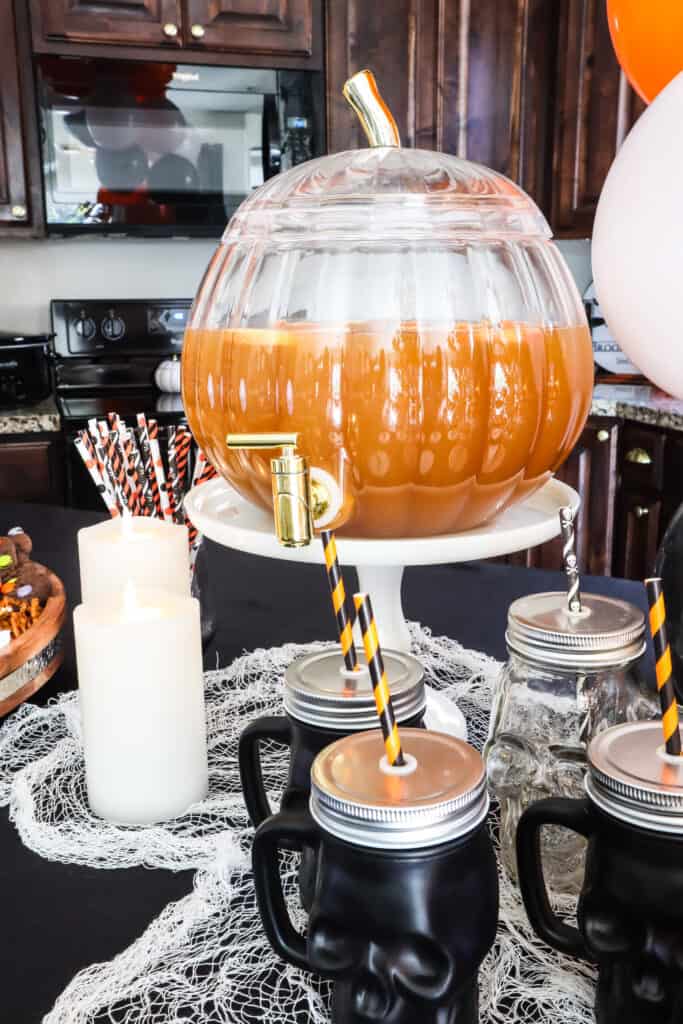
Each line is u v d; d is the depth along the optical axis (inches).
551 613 16.2
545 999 13.6
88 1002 13.6
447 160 21.6
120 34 76.3
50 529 41.4
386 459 18.6
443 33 84.0
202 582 27.8
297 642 28.2
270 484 19.8
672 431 72.1
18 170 78.8
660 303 17.5
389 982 11.6
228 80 79.8
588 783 12.4
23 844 18.3
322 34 81.4
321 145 83.2
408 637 22.0
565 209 89.0
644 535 77.2
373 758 12.3
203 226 82.5
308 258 19.6
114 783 19.0
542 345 19.5
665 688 12.1
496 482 19.8
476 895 11.7
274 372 18.7
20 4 75.6
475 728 22.8
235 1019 13.4
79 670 19.2
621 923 11.8
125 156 79.3
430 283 19.0
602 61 82.5
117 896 16.6
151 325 92.1
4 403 80.7
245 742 15.9
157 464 27.5
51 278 94.3
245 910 16.1
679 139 16.7
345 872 11.6
